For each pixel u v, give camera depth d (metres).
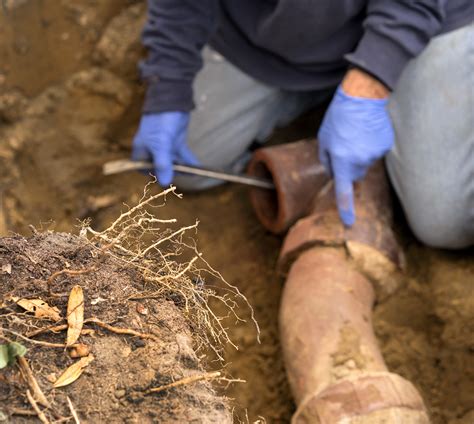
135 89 2.54
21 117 2.48
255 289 2.16
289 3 1.80
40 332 0.90
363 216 1.89
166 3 1.98
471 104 1.80
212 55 2.35
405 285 1.98
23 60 2.48
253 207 2.37
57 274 0.94
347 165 1.86
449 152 1.84
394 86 1.78
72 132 2.49
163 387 0.88
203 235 2.33
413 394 1.51
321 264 1.79
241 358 1.99
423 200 1.90
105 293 0.97
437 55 1.84
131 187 2.46
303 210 2.00
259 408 1.88
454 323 1.85
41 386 0.85
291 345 1.68
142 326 0.94
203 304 1.16
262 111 2.37
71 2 2.54
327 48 2.02
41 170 2.44
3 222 2.12
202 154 2.40
